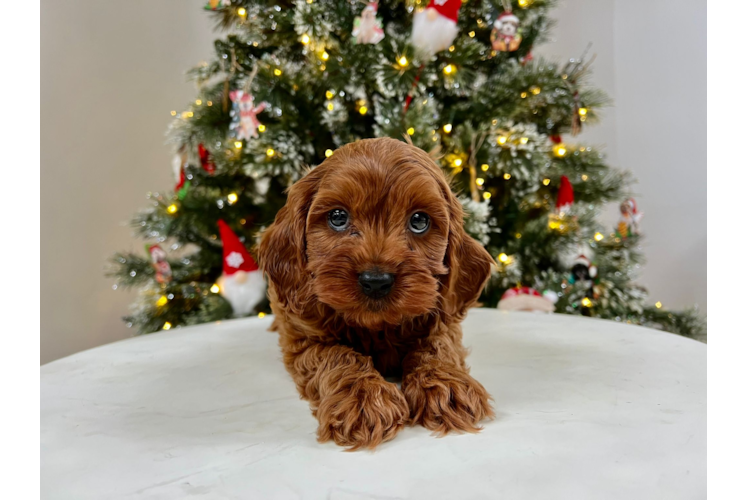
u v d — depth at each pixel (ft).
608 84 4.34
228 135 2.78
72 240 3.61
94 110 3.69
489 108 2.74
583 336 1.79
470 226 2.31
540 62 2.80
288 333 1.43
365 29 2.37
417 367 1.27
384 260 1.18
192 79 3.12
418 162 1.28
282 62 2.83
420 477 0.99
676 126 4.18
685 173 4.19
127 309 3.85
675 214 4.24
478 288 1.41
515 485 0.96
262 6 2.87
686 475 0.98
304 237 1.32
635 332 1.84
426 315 1.36
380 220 1.23
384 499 0.94
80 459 1.08
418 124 2.29
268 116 2.88
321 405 1.18
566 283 2.76
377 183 1.22
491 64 3.06
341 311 1.24
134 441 1.15
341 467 1.03
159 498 0.96
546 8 3.01
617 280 2.99
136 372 1.56
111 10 3.74
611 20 4.30
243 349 1.76
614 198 3.18
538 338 1.77
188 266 3.03
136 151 3.89
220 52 2.89
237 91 2.53
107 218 3.77
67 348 3.61
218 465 1.05
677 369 1.47
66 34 3.55
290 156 2.56
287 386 1.43
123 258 3.01
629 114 4.31
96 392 1.41
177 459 1.07
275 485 0.98
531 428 1.14
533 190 2.95
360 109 2.66
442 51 2.55
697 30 4.05
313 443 1.12
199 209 2.84
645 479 0.97
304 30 2.52
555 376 1.43
